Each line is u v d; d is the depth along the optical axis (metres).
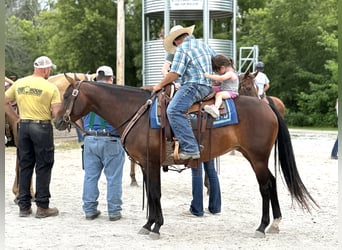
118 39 20.50
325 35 34.91
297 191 7.02
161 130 6.81
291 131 29.47
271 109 7.05
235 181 11.51
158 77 22.73
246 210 8.64
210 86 6.85
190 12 23.28
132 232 7.21
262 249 6.38
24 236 6.99
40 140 7.90
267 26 38.41
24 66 45.00
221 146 6.85
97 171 7.97
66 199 9.56
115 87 7.25
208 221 7.88
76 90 7.21
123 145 7.11
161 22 41.72
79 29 40.72
